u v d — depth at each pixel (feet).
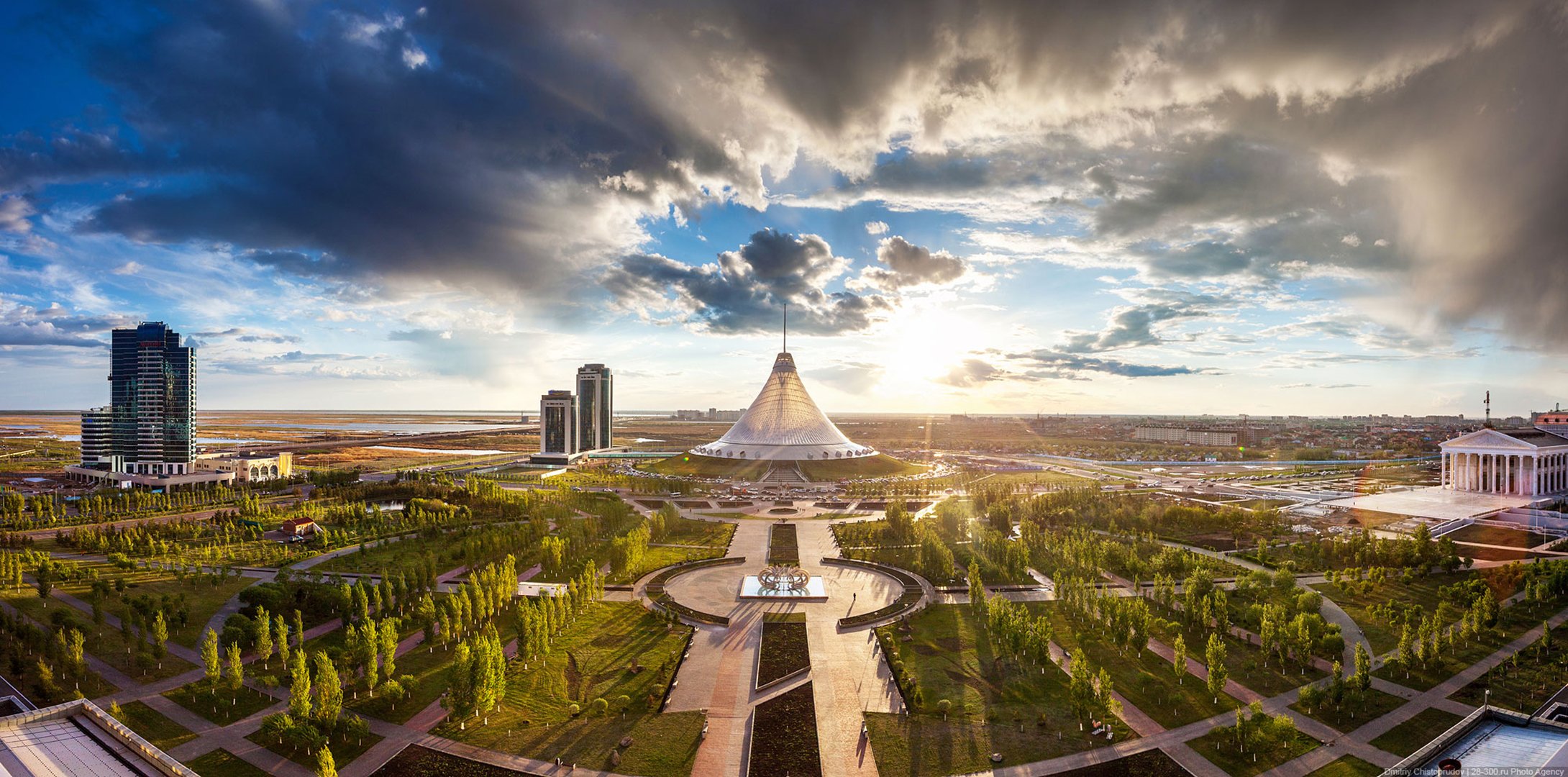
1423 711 336.29
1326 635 397.60
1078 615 470.39
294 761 297.53
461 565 598.75
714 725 329.31
